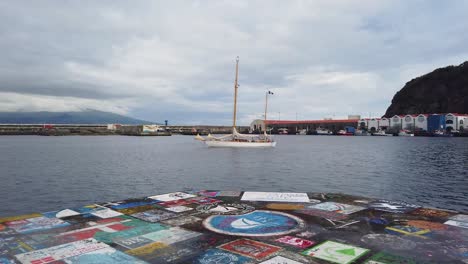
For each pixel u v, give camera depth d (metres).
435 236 9.38
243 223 10.59
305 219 11.10
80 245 8.57
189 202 13.62
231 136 93.94
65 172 39.47
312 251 8.18
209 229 9.98
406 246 8.56
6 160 55.84
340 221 10.88
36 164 49.31
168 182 31.36
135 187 28.72
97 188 28.31
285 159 57.88
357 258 7.73
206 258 7.73
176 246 8.52
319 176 35.72
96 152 76.69
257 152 76.75
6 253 8.02
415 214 11.80
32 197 24.73
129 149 88.88
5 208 21.36
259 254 7.96
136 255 7.91
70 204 22.47
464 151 78.94
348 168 44.03
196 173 38.16
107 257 7.77
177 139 182.62
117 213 11.84
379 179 33.78
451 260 7.65
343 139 180.12
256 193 15.50
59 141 150.88
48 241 8.88
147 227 10.16
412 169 43.06
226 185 29.52
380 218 11.27
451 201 23.25
